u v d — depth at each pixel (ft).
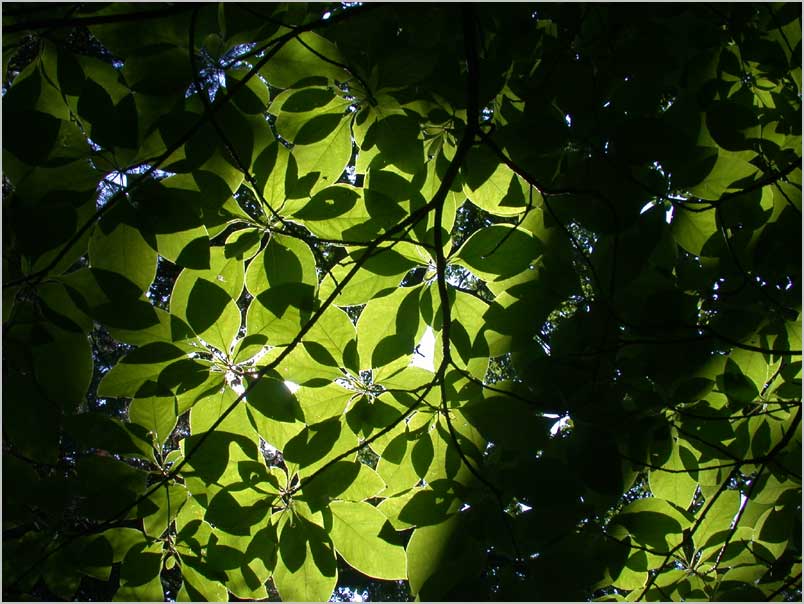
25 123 5.28
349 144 6.20
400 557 6.40
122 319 5.72
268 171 5.86
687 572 7.40
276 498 6.28
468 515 6.38
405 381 6.35
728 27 6.63
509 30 6.22
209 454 6.04
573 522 6.42
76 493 6.07
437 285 6.36
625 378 6.80
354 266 6.17
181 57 5.71
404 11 5.90
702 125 6.61
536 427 6.35
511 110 6.84
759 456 7.37
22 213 5.36
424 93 6.19
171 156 5.64
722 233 6.84
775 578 7.38
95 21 5.22
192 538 6.47
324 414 6.37
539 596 6.31
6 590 6.18
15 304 5.73
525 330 6.31
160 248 5.81
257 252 6.17
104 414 5.99
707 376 7.01
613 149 5.99
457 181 6.62
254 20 5.61
